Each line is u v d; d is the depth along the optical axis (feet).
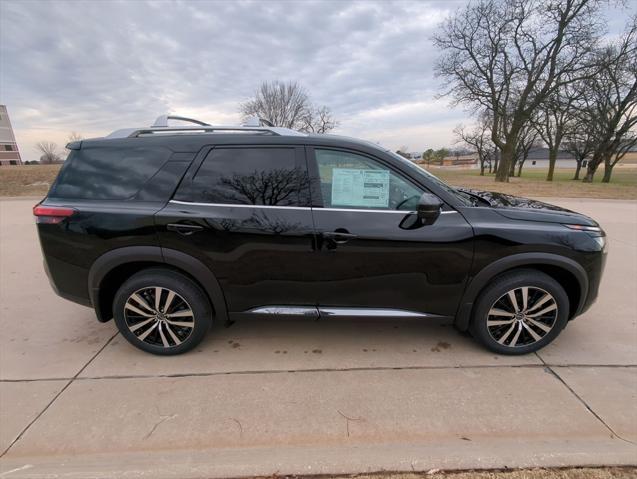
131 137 9.53
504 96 88.02
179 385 8.57
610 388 8.39
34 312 12.39
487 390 8.34
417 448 6.74
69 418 7.54
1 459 6.59
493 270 8.97
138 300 9.43
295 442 6.92
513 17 75.77
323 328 11.26
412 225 8.86
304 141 9.14
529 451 6.63
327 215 8.87
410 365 9.33
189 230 8.86
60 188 9.43
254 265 9.04
